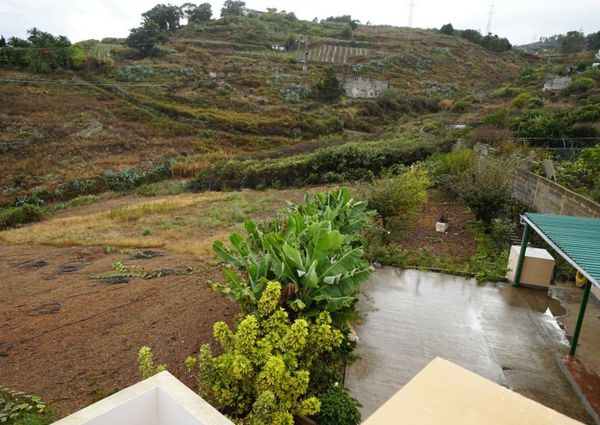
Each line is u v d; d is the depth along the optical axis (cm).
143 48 5491
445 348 541
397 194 982
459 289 718
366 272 486
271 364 331
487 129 1894
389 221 1035
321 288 465
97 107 3616
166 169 2752
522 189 1073
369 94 4988
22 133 2945
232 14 8794
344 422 377
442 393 207
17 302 735
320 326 397
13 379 502
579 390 458
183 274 843
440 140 1939
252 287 470
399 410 195
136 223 1465
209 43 6312
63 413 436
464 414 193
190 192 2220
